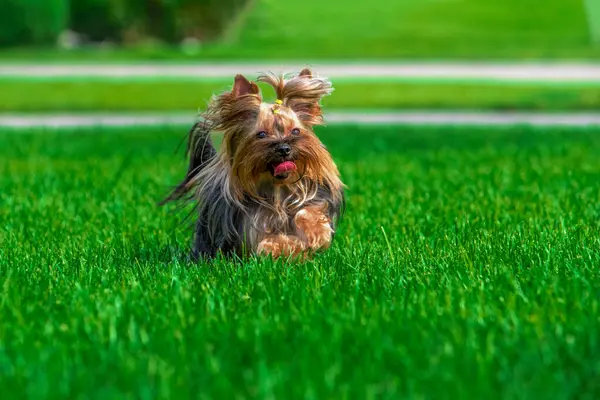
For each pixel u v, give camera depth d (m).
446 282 6.79
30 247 8.63
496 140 18.64
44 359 5.19
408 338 5.49
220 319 5.94
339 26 49.84
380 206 10.75
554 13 50.91
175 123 23.30
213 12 47.06
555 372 4.88
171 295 6.49
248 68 36.38
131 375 4.87
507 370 4.88
